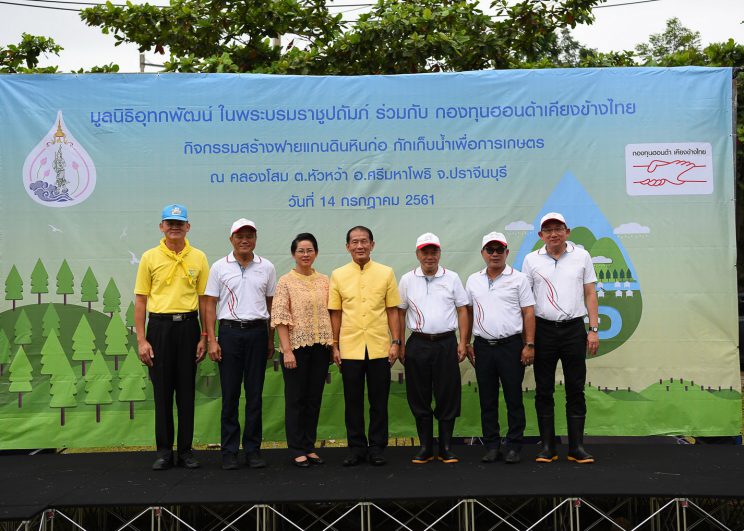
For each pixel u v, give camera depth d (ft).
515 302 15.74
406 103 17.83
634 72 17.83
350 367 15.66
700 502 15.75
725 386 17.62
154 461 16.34
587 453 16.21
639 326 17.67
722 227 17.72
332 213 17.78
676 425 17.61
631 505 15.88
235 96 17.78
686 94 17.80
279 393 17.65
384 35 23.24
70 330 17.54
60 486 14.07
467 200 17.78
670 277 17.71
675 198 17.74
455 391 15.81
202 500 12.99
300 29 25.99
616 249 17.72
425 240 15.74
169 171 17.71
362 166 17.78
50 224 17.58
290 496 13.15
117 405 17.52
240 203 17.74
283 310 15.57
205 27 25.08
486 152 17.79
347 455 16.71
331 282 15.98
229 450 15.47
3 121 17.61
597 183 17.78
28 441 17.40
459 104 17.83
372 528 15.64
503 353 15.71
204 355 15.97
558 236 15.70
